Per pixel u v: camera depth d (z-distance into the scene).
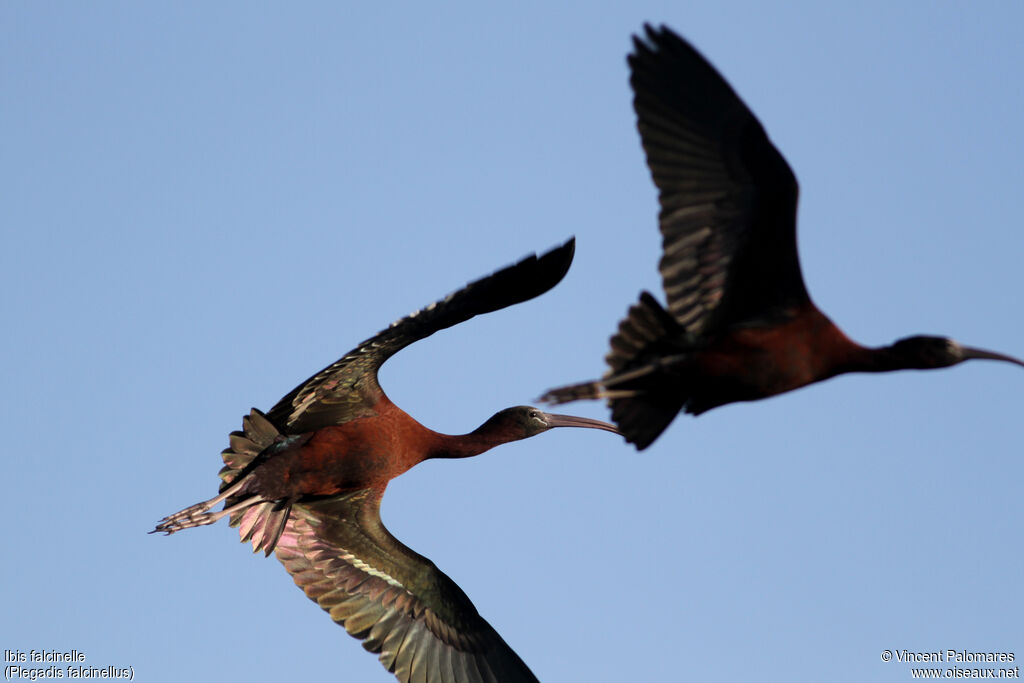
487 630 19.91
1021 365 13.09
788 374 12.96
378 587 19.28
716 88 12.47
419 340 17.06
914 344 13.05
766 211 12.70
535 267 16.55
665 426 13.50
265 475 17.30
